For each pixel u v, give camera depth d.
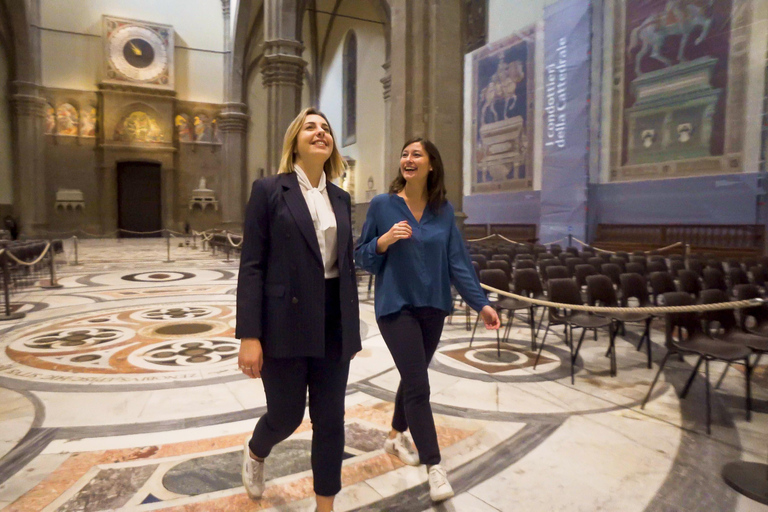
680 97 12.52
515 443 3.08
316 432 2.11
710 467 2.79
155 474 2.67
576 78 14.55
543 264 7.62
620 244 13.63
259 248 1.95
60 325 6.48
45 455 2.87
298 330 1.93
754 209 11.06
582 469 2.77
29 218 25.48
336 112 29.75
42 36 26.17
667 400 3.87
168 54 28.30
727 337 4.07
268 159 18.38
